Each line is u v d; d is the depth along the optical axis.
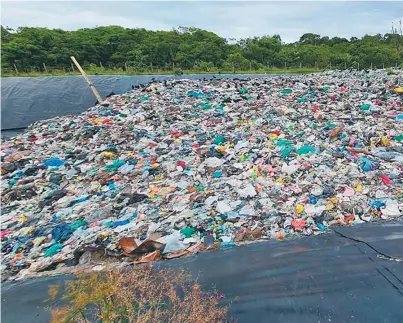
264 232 6.97
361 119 13.01
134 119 15.04
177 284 5.01
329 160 9.58
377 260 5.46
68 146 13.07
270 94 17.86
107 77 23.02
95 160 11.38
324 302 4.68
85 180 10.11
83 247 6.66
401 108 14.24
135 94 19.20
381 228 6.56
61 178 10.40
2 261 6.84
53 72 35.81
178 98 17.95
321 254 5.79
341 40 79.31
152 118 15.05
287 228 7.03
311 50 55.72
